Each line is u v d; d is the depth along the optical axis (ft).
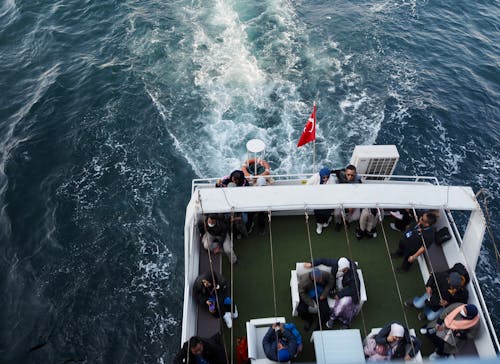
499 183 70.13
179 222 65.46
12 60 92.32
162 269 60.75
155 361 52.65
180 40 94.63
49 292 58.59
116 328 55.26
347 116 79.05
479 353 32.60
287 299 36.86
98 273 60.29
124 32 97.60
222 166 71.46
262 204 35.65
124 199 67.97
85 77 87.30
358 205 35.68
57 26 100.32
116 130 77.46
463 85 86.84
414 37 98.07
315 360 33.27
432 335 33.09
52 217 66.23
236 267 38.88
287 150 73.56
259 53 91.76
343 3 107.24
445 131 77.51
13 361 52.54
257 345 32.68
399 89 84.79
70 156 73.77
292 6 104.83
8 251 62.75
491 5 110.63
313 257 39.52
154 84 85.46
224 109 80.33
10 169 71.87
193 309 34.73
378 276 38.40
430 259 38.14
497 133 77.82
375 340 30.96
